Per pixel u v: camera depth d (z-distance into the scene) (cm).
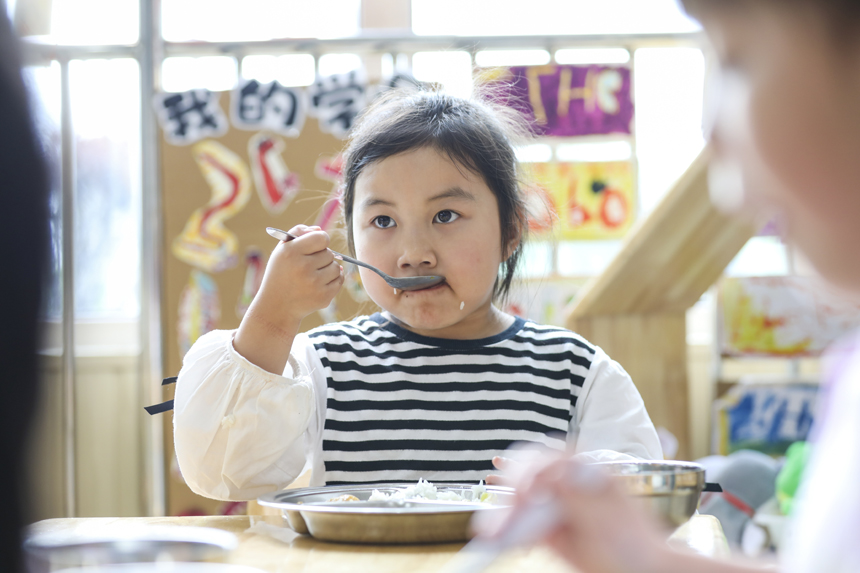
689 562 39
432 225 104
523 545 37
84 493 240
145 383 230
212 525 75
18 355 33
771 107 33
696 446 256
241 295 229
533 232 129
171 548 55
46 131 37
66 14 248
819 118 32
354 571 57
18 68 34
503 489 74
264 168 230
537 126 242
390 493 79
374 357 109
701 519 76
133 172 255
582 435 104
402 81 229
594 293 188
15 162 34
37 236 34
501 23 270
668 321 192
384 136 107
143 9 233
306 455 105
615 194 250
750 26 33
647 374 191
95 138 253
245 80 230
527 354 110
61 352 230
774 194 34
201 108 230
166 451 225
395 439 103
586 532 37
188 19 267
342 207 126
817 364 248
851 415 36
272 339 89
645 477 58
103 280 258
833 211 33
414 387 106
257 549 64
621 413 105
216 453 88
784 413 233
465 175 105
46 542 53
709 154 39
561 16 267
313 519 66
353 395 105
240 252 229
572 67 247
